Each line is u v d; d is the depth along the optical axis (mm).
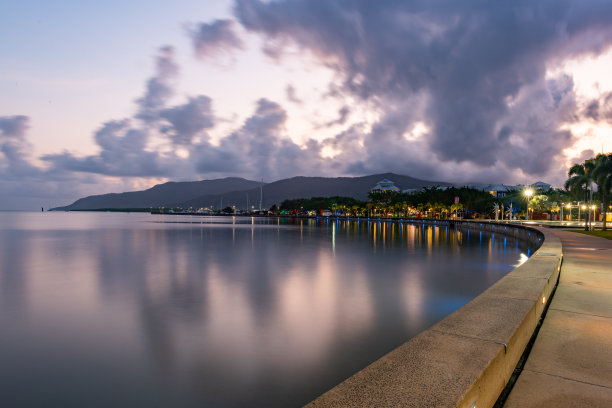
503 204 139375
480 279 27953
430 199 167750
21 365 12938
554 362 5207
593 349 5688
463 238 70562
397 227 119688
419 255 43781
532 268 10695
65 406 10258
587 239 29203
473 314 5828
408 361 3988
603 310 7934
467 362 3947
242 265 36562
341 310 19266
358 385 3467
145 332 16250
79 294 23984
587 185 52469
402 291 23797
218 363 12891
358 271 32250
